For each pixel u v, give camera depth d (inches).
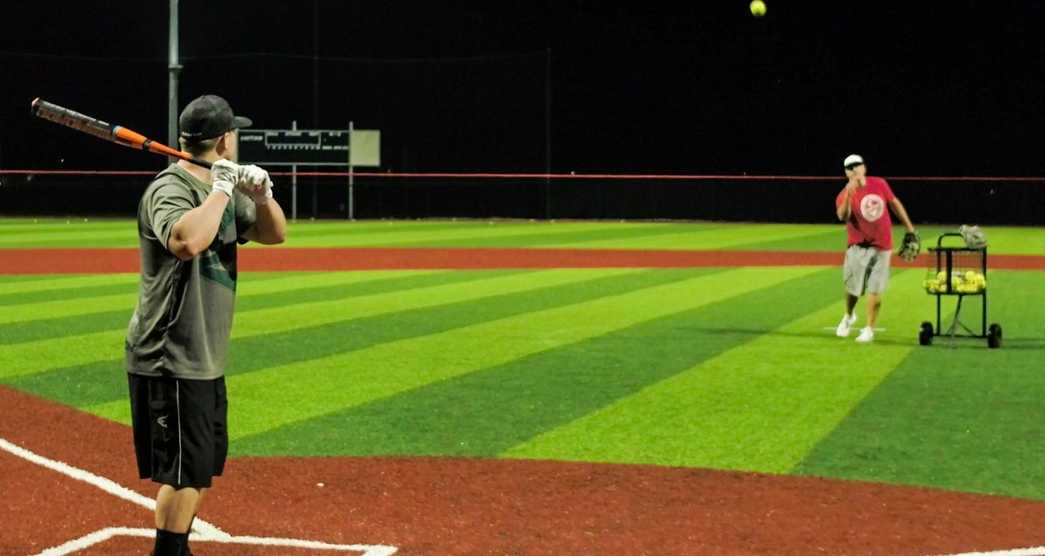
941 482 308.5
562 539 259.6
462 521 272.8
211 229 209.3
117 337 546.9
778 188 1766.7
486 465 323.9
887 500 290.5
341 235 1364.4
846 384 440.5
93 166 1808.6
